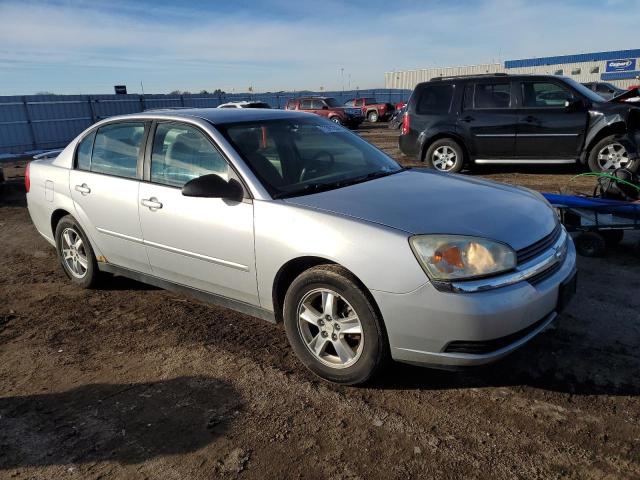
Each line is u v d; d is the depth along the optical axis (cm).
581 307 396
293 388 310
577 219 510
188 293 389
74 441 272
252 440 266
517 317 266
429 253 265
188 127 374
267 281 323
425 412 281
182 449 262
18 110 2169
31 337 396
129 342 379
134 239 404
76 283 489
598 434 257
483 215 296
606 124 859
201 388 314
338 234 286
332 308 297
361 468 243
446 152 996
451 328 261
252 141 363
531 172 1016
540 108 910
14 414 298
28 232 731
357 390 305
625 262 492
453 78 975
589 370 312
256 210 321
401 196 322
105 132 439
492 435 261
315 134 409
